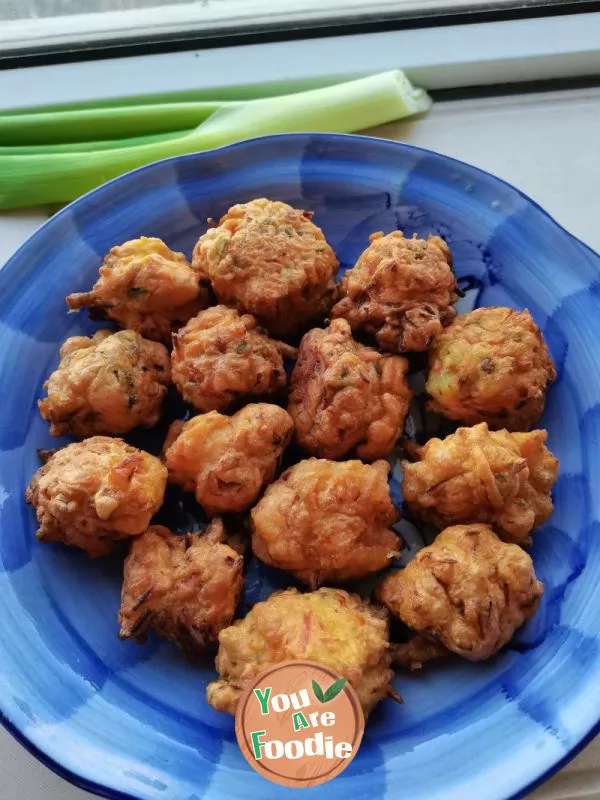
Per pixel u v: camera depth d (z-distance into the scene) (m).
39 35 0.35
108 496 0.23
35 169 0.32
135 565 0.23
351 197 0.30
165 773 0.21
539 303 0.28
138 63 0.35
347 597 0.23
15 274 0.28
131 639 0.24
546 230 0.28
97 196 0.29
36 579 0.24
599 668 0.22
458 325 0.26
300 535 0.23
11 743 0.23
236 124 0.33
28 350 0.27
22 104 0.35
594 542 0.24
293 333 0.28
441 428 0.27
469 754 0.21
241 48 0.35
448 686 0.23
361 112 0.34
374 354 0.26
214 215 0.30
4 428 0.26
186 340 0.25
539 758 0.20
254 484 0.24
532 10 0.35
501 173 0.34
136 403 0.25
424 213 0.29
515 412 0.25
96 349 0.26
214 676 0.23
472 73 0.35
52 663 0.23
